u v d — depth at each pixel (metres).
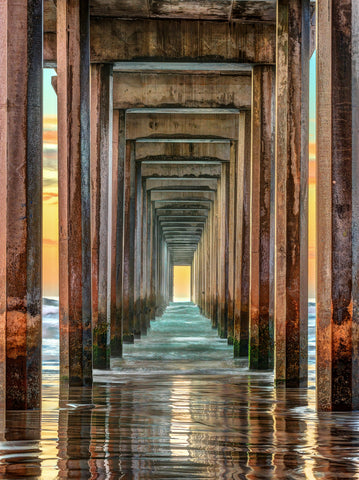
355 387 9.68
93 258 17.97
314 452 6.98
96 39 18.20
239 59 18.17
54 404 10.62
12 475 5.89
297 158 13.43
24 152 9.28
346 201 9.56
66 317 13.59
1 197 9.28
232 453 6.90
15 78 9.30
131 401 11.09
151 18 18.23
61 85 14.09
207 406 10.54
